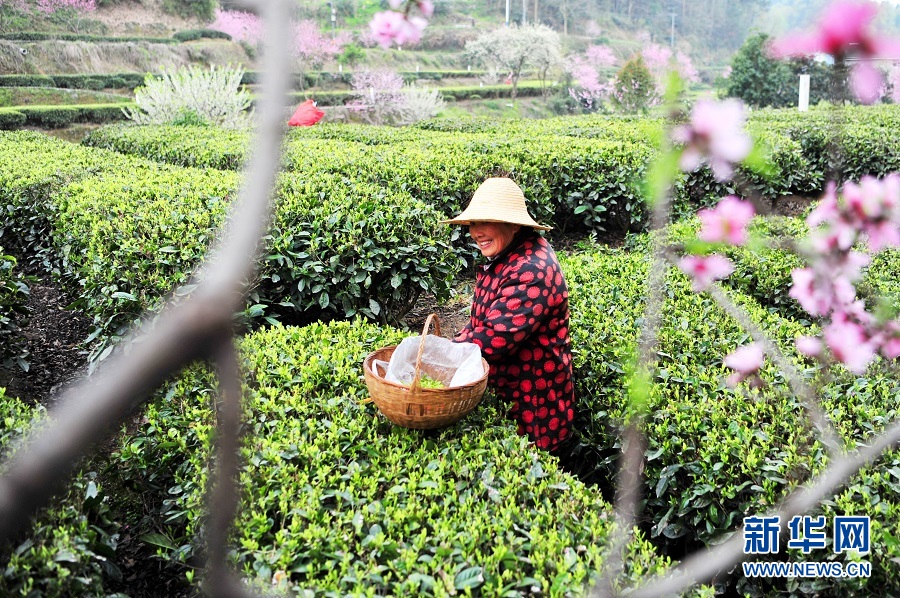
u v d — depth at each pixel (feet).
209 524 1.83
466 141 29.27
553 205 25.48
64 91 71.36
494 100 104.99
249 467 8.16
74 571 6.53
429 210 17.99
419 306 19.79
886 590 7.42
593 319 13.67
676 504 9.59
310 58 77.71
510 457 8.85
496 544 7.23
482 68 126.52
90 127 63.46
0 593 5.95
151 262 14.11
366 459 8.78
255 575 6.77
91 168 22.94
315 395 10.21
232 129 37.52
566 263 17.97
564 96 96.07
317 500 7.76
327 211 16.55
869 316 5.41
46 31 88.02
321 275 15.74
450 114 89.76
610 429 10.91
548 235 26.58
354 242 15.79
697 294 14.71
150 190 18.15
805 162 29.01
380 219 16.48
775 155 27.43
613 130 33.09
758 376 10.65
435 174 23.12
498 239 10.91
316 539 7.13
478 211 10.70
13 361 15.07
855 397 10.11
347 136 34.19
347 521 7.47
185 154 28.84
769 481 8.61
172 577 9.07
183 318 1.42
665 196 2.85
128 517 9.88
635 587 6.64
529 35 95.20
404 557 6.88
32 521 6.77
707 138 2.69
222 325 1.45
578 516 7.85
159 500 9.79
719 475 9.09
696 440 9.78
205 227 15.43
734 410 10.23
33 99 67.82
